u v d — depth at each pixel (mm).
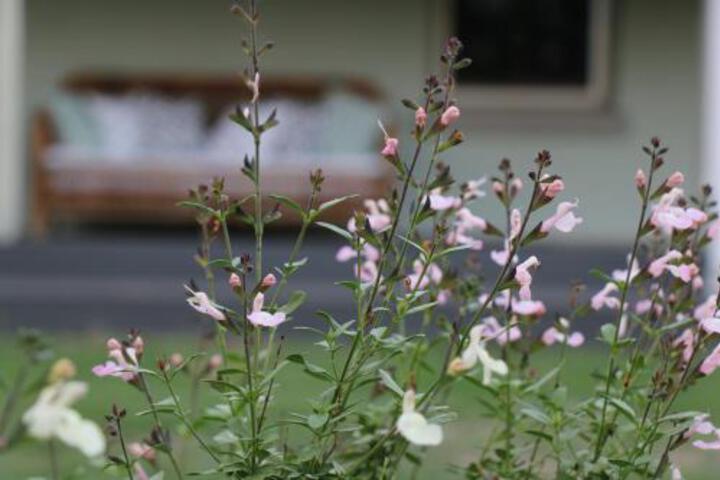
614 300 3322
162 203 12445
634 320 3564
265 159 12531
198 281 11203
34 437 2055
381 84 13727
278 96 13562
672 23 13617
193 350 9328
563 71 13789
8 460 6195
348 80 13555
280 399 6574
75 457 6262
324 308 10531
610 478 3064
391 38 13719
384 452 3176
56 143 13117
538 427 3725
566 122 13586
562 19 13805
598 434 3150
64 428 2055
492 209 13156
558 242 13172
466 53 13773
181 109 13344
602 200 13586
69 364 2090
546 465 3701
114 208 12469
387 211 3469
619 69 13672
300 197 12227
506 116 13617
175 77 13609
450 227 3393
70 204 12508
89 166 12453
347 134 12930
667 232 3502
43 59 13688
